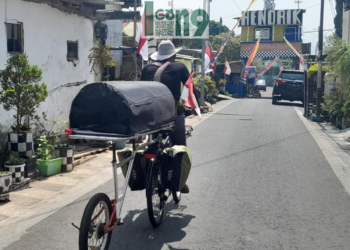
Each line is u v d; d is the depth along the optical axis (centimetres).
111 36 1884
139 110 437
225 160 951
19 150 751
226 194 681
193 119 1803
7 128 810
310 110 2009
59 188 718
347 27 2095
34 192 692
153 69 584
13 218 568
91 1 1108
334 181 771
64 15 1041
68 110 1084
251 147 1119
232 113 2089
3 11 815
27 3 891
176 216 575
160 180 528
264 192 693
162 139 554
